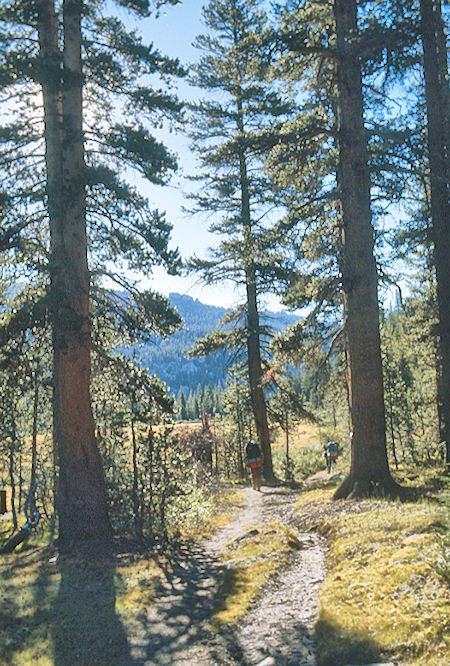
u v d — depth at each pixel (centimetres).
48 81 1125
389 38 1226
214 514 1417
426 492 1035
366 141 1207
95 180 1139
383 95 1398
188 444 2600
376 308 1185
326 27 1409
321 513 1062
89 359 1162
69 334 1123
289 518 1164
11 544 1136
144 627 604
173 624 605
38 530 1298
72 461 1114
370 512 925
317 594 637
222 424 3422
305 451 3372
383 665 436
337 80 1228
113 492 1180
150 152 1165
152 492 1125
